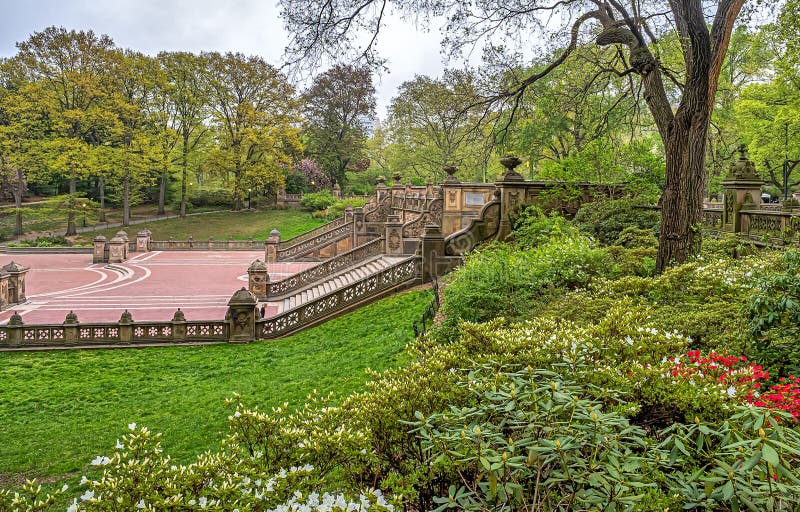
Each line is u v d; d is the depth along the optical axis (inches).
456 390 156.4
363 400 164.9
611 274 420.5
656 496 116.2
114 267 1232.2
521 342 196.9
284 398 374.9
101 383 442.0
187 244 1631.4
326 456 141.3
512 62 529.7
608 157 774.5
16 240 1787.6
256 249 1657.2
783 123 1114.1
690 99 401.1
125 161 1879.9
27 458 300.0
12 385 438.9
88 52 1815.9
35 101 1771.7
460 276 425.1
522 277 402.6
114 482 115.6
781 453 102.1
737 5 398.9
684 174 406.0
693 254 405.7
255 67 2006.6
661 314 286.0
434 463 124.2
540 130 932.6
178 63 1982.0
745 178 496.7
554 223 595.5
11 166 1796.3
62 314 719.1
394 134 1865.2
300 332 581.0
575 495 115.1
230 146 2110.0
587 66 636.1
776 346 211.6
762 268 316.5
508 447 111.1
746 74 1187.3
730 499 105.3
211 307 775.1
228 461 131.2
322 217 2057.1
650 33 511.8
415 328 397.1
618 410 139.4
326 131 2358.5
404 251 911.0
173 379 450.9
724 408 136.1
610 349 192.7
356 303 609.9
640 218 595.2
